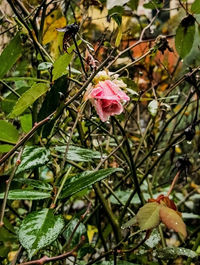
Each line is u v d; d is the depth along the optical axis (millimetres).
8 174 511
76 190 368
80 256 541
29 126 535
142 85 879
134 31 829
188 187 1076
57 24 566
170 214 351
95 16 763
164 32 967
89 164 582
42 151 411
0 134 454
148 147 772
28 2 742
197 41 931
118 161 752
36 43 493
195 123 573
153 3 673
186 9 549
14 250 696
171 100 1025
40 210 339
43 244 301
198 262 579
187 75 578
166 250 434
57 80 423
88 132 628
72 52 414
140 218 354
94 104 416
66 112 597
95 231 801
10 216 800
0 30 774
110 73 450
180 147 1109
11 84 856
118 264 483
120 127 539
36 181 407
